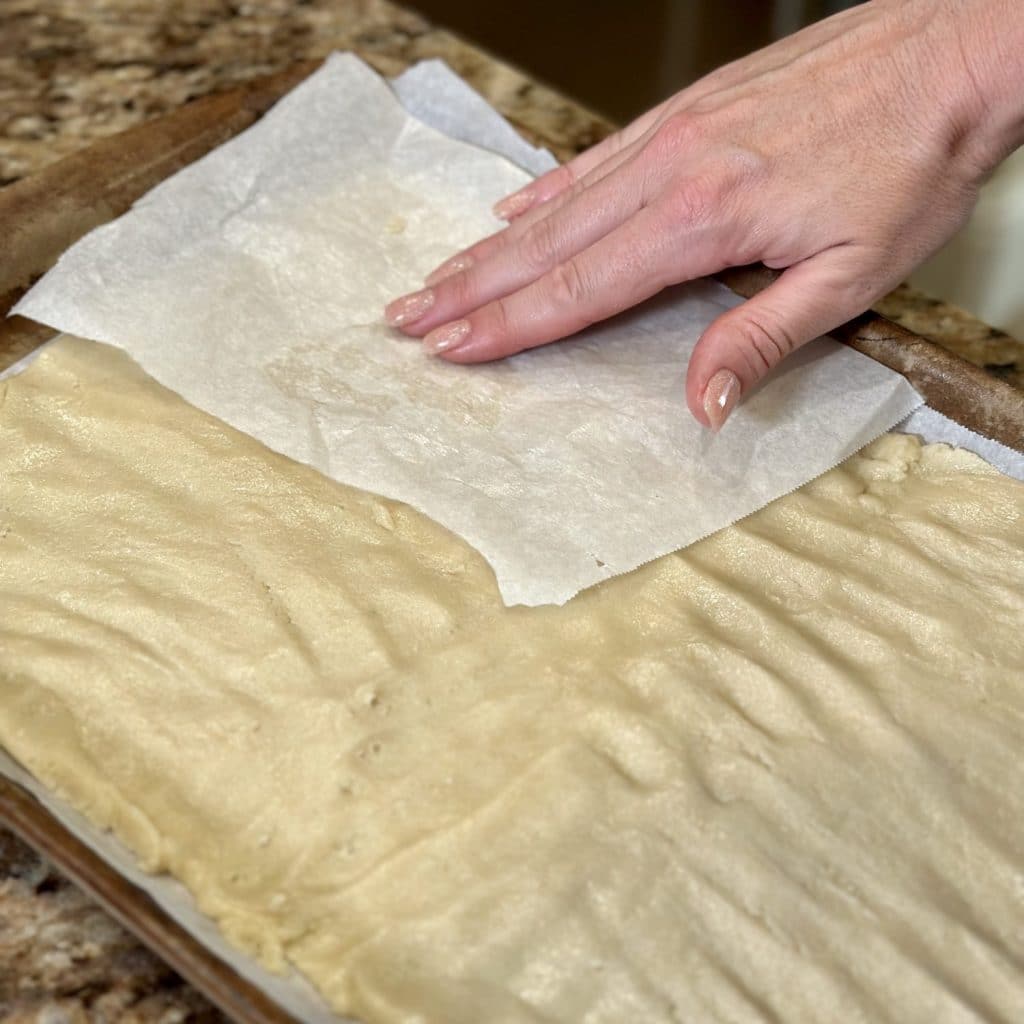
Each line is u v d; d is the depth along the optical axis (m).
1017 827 0.65
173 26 1.28
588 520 0.76
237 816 0.63
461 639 0.71
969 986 0.59
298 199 0.97
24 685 0.68
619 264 0.82
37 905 0.65
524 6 1.80
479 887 0.59
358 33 1.29
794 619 0.73
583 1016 0.56
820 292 0.80
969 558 0.78
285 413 0.82
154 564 0.74
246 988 0.57
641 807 0.62
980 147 0.81
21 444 0.81
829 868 0.62
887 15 0.84
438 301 0.87
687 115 0.84
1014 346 1.02
